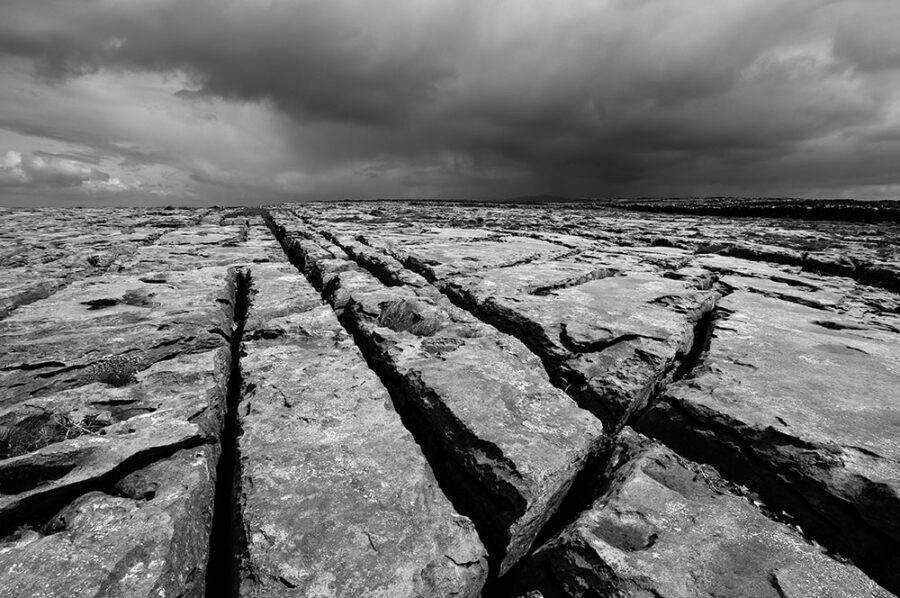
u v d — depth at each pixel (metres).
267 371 7.03
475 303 10.97
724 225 36.31
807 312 10.48
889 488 4.21
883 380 6.67
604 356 7.82
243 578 3.67
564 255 18.31
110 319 9.05
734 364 7.25
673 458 5.19
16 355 7.25
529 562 4.22
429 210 57.91
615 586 3.59
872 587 3.62
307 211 52.09
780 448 5.01
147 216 42.84
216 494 5.20
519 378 6.79
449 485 5.20
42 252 17.38
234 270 14.98
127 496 4.50
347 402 6.17
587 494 5.12
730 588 3.54
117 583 3.51
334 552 3.85
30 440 5.27
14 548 3.85
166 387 6.45
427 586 3.67
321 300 11.02
